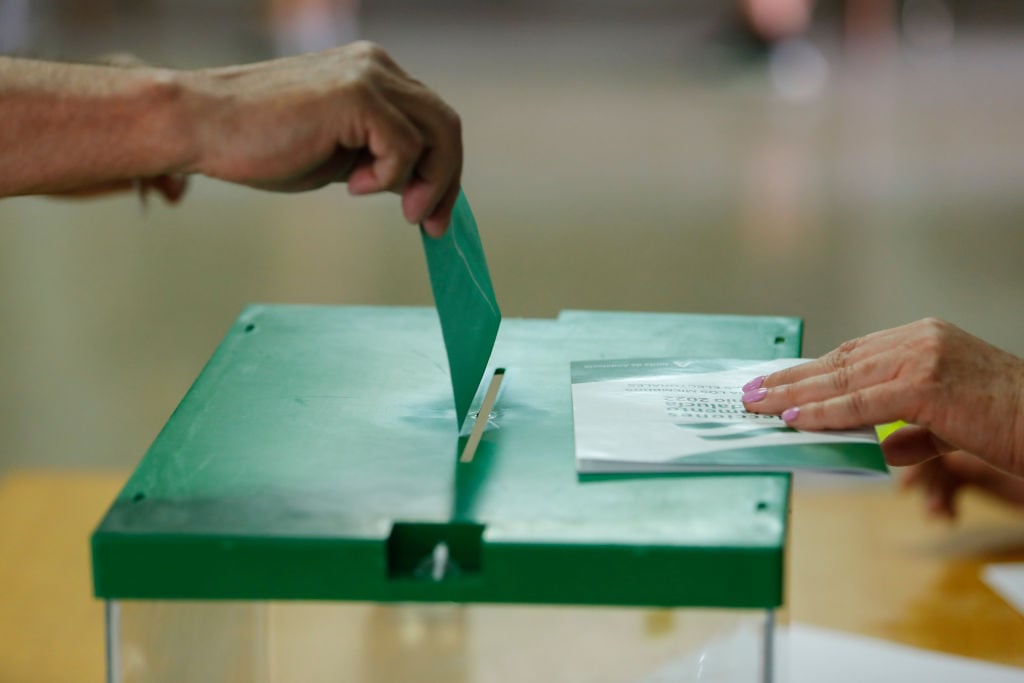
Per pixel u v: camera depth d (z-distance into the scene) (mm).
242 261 8930
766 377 2055
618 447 1769
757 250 8891
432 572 1553
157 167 1749
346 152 1812
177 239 9516
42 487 3070
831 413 1884
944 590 2596
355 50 1800
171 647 1747
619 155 11359
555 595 1528
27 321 7984
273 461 1759
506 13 17734
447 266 1838
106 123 1738
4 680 2299
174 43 15094
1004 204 9898
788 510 1650
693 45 15992
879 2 16219
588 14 17641
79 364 7312
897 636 2420
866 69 14898
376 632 2008
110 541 1547
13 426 6559
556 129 12273
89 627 2484
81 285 8578
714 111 13039
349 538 1535
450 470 1729
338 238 9445
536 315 7715
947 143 11688
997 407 2027
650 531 1539
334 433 1862
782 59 15070
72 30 15414
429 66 14977
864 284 8320
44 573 2680
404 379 2082
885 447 2426
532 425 1895
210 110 1726
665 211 9781
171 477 1708
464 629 1956
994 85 13992
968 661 2305
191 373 7160
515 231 9289
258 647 1978
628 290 8156
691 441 1803
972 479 2947
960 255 8859
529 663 1975
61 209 10336
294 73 1759
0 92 1735
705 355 2223
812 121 12586
